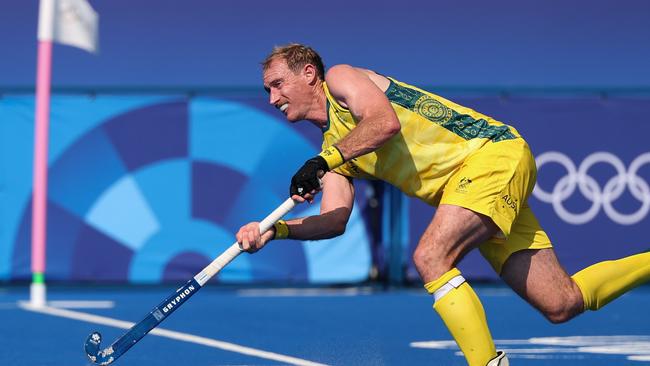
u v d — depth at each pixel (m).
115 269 32.91
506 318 26.47
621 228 33.59
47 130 29.66
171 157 33.06
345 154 14.08
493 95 33.41
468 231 14.38
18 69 41.59
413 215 33.69
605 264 15.68
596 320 26.03
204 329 23.95
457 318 14.17
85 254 32.84
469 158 14.77
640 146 33.72
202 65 42.50
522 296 15.52
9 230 32.66
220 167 33.09
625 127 33.69
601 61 42.47
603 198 33.59
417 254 14.36
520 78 42.59
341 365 18.47
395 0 42.50
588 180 33.53
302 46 15.04
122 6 42.41
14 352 20.31
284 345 21.14
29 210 32.69
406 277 33.97
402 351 20.19
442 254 14.30
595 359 19.06
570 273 33.44
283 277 33.47
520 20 42.53
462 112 14.96
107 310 28.17
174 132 33.06
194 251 33.03
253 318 26.33
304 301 31.00
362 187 33.75
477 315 14.23
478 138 14.85
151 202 33.00
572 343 21.48
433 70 42.62
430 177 14.95
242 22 42.59
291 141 33.12
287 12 42.50
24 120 32.72
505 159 14.64
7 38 41.53
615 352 19.98
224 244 33.09
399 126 14.15
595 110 33.59
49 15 29.48
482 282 34.75
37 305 29.45
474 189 14.41
